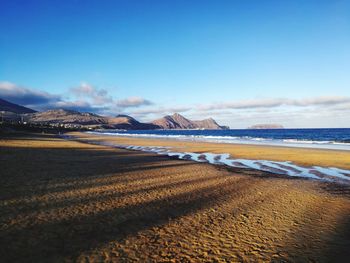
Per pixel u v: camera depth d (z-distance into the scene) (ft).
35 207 24.88
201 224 22.49
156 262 15.90
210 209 26.73
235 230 21.42
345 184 40.75
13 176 37.88
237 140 176.96
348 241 19.81
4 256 15.62
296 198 31.89
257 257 17.03
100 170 46.96
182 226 21.90
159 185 36.86
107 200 28.45
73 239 18.52
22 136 183.62
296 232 21.33
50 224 20.97
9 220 21.24
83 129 595.06
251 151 90.99
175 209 26.35
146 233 20.18
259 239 19.81
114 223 21.94
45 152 74.13
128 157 69.72
